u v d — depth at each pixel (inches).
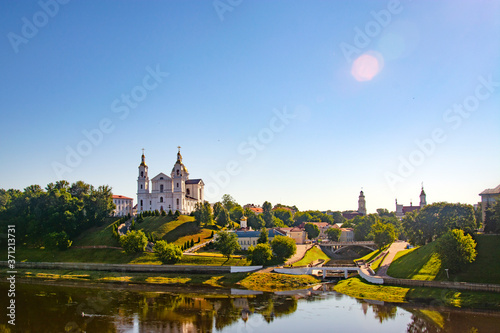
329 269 5757.9
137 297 4461.1
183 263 6072.8
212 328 3316.9
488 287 4001.0
